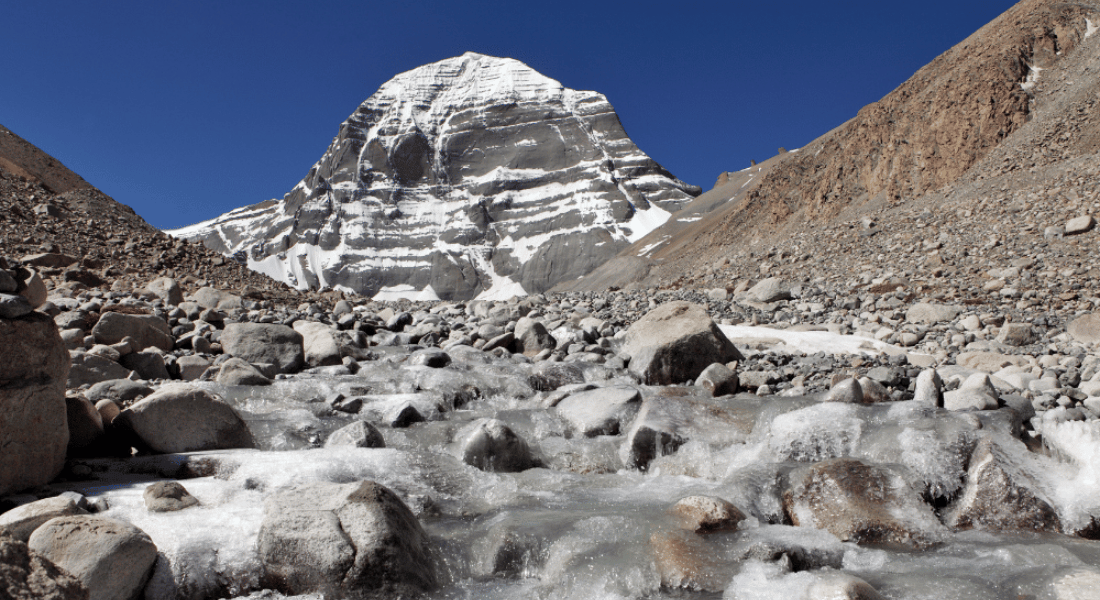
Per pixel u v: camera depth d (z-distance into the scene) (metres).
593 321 13.39
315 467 5.95
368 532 4.60
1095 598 4.07
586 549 4.98
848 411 7.06
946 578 4.59
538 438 7.85
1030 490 5.63
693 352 10.32
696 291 20.44
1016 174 33.75
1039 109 41.44
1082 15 47.22
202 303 13.28
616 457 7.32
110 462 6.27
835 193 54.47
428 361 10.58
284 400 8.46
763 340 12.52
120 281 15.31
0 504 5.03
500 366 10.56
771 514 5.89
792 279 25.58
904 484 5.86
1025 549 5.07
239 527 4.86
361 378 9.38
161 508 5.04
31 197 19.80
